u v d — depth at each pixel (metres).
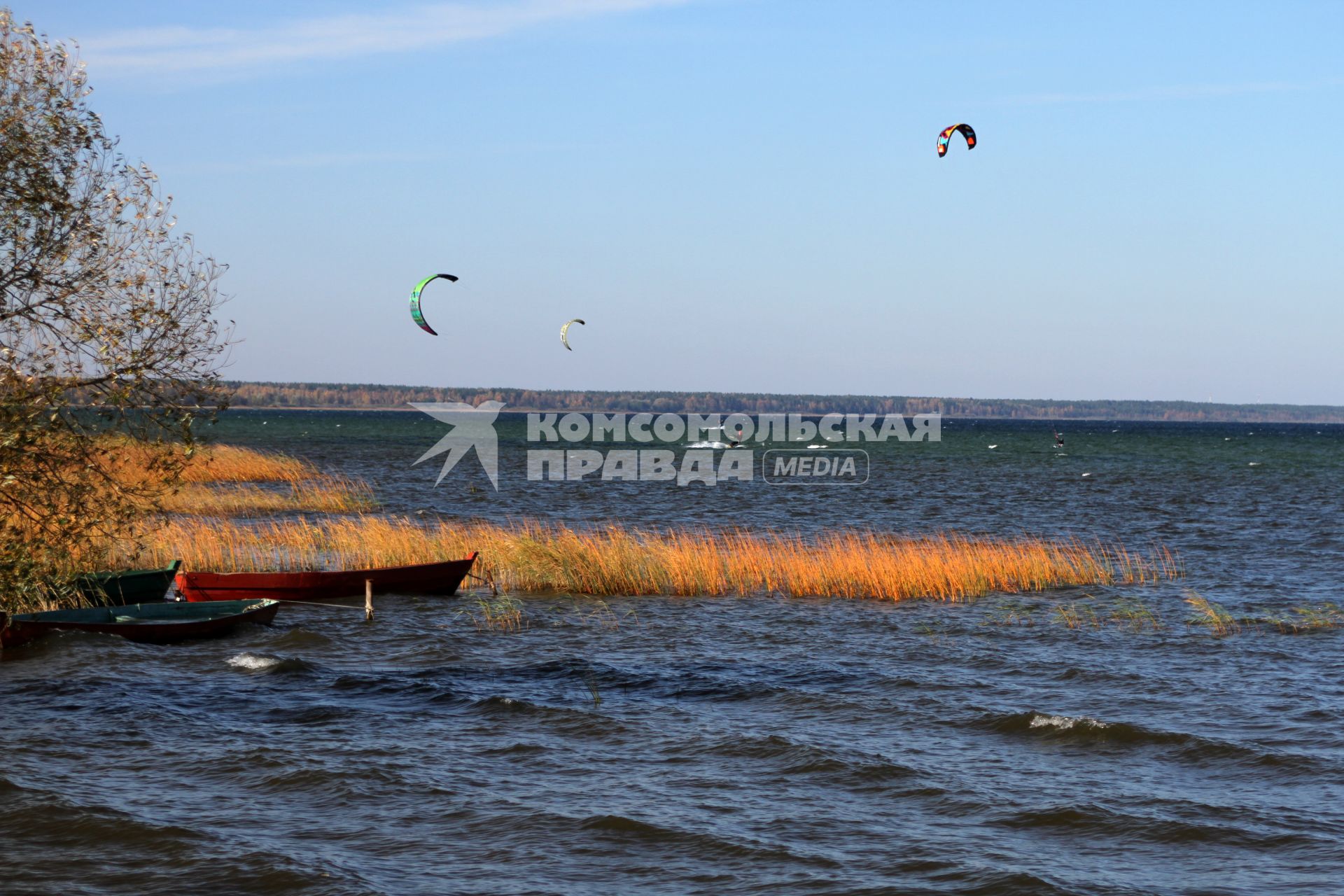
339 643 20.38
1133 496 61.06
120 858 10.53
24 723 14.56
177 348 18.23
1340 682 17.58
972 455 114.00
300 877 10.12
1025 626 22.28
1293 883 10.09
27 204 17.14
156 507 19.78
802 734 14.62
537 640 20.86
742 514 49.81
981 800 12.19
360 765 13.16
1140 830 11.34
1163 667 18.67
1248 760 13.53
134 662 18.27
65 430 18.27
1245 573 30.67
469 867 10.47
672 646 20.34
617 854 10.77
